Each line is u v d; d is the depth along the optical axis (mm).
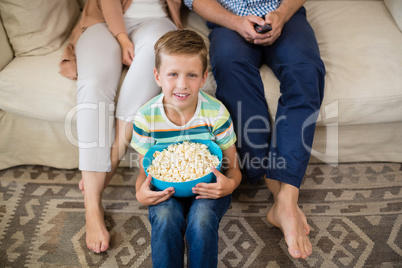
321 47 1771
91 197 1449
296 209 1376
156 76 1326
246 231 1481
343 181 1694
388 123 1666
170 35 1255
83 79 1462
